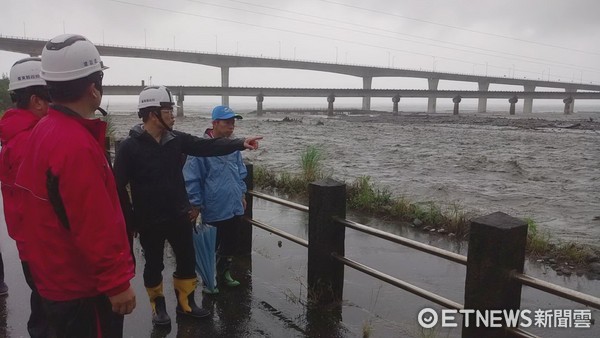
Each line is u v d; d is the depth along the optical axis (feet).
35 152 7.20
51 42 7.39
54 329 7.75
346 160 63.10
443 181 46.47
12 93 10.57
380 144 88.28
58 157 6.88
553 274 20.22
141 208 12.80
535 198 38.75
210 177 15.51
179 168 13.24
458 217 27.61
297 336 13.21
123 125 135.13
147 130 12.66
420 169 55.06
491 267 9.42
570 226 29.78
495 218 9.71
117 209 7.68
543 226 29.68
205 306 14.99
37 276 7.59
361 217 29.40
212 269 15.64
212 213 15.66
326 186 14.39
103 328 7.96
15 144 9.32
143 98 12.48
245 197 19.21
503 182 46.52
